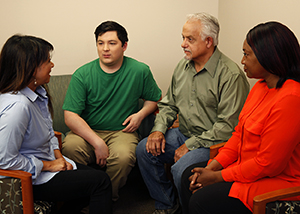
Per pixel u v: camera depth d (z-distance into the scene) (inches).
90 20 116.5
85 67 89.4
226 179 57.6
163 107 89.1
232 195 54.1
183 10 119.6
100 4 115.6
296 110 49.1
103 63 87.7
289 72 51.6
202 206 55.3
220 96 76.7
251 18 96.7
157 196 84.1
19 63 56.6
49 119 71.7
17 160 56.7
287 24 80.2
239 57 105.5
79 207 71.1
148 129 98.7
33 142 61.4
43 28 115.0
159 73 124.2
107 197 64.3
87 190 63.2
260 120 53.9
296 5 76.0
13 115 55.0
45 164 62.2
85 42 118.0
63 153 84.8
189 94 82.0
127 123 94.2
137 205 90.7
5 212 57.9
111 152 85.7
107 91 89.3
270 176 53.2
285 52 50.8
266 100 55.5
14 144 55.5
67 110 88.4
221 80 75.9
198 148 76.8
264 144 52.1
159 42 121.3
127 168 84.1
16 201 57.4
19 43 56.9
